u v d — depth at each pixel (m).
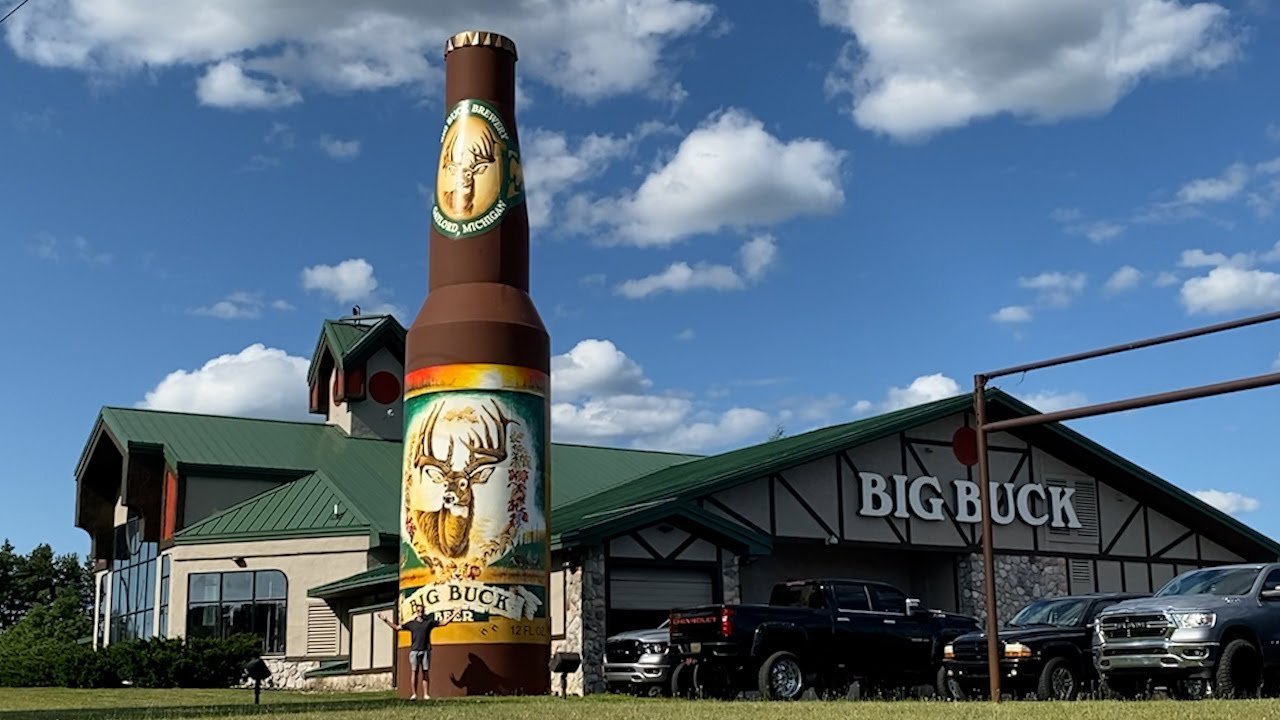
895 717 15.44
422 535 26.25
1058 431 36.44
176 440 43.47
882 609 24.42
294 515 40.47
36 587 75.62
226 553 40.12
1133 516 38.47
